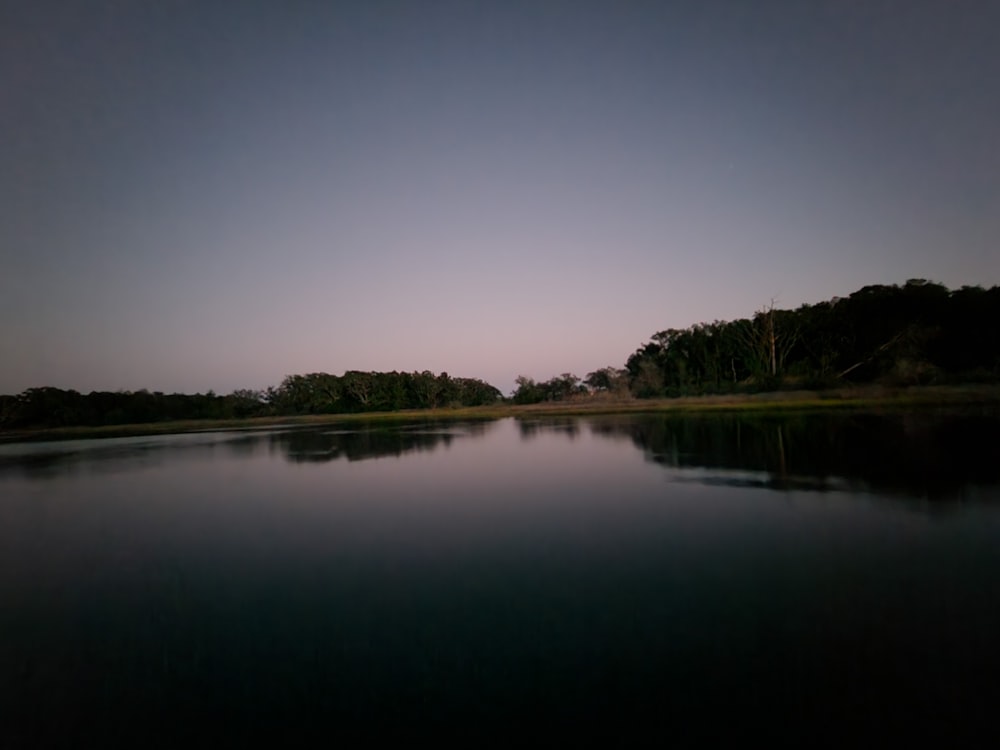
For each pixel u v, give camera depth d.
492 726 5.78
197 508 17.34
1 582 11.11
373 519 14.77
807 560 10.14
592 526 12.94
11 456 35.22
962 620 7.67
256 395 91.81
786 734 5.46
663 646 7.24
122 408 71.62
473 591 9.45
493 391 118.75
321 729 5.90
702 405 51.50
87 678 7.23
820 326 57.59
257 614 9.02
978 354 46.59
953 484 15.26
